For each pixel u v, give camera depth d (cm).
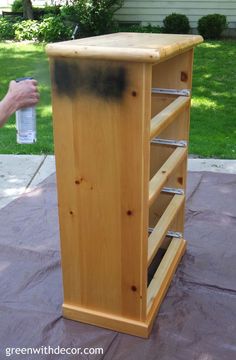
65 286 221
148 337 213
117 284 209
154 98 251
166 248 285
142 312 210
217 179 387
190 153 452
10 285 252
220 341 211
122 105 177
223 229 313
